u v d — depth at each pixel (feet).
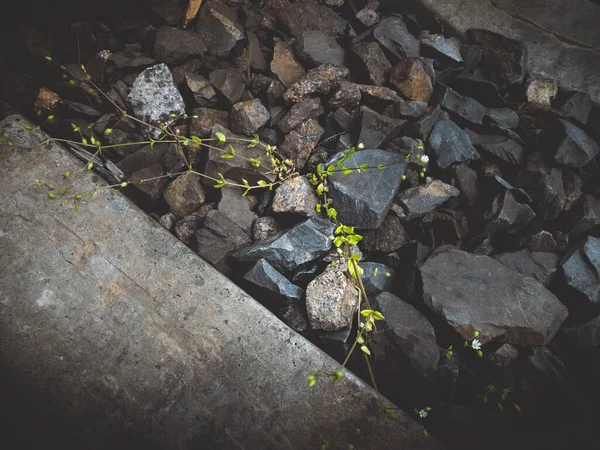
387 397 1.16
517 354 1.18
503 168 1.41
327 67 1.43
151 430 1.03
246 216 1.32
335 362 1.12
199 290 1.15
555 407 1.14
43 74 1.45
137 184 1.31
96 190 1.23
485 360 1.18
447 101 1.46
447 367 1.14
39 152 1.26
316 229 1.24
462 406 1.15
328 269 1.20
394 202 1.32
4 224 1.17
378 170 1.30
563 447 1.11
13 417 1.01
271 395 1.07
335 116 1.40
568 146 1.36
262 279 1.19
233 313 1.13
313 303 1.16
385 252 1.29
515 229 1.33
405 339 1.15
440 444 1.06
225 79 1.43
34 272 1.13
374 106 1.45
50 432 1.01
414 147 1.37
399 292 1.26
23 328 1.08
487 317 1.17
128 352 1.08
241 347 1.11
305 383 1.09
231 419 1.05
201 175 1.28
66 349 1.07
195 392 1.07
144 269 1.16
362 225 1.27
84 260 1.15
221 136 1.27
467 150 1.39
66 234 1.17
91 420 1.03
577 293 1.24
